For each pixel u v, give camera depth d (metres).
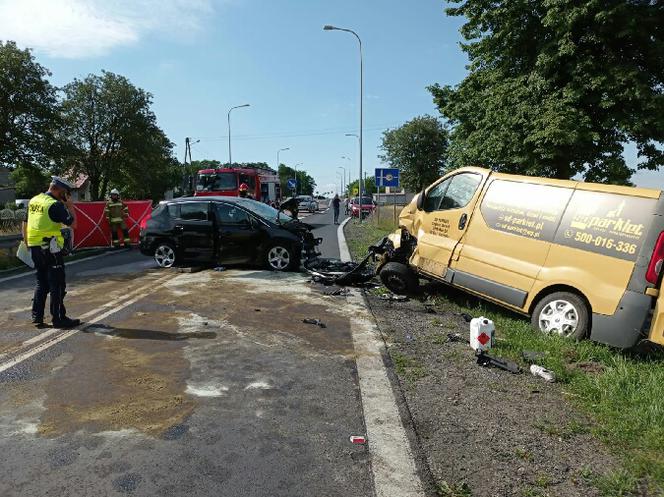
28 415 3.52
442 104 20.19
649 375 4.12
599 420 3.44
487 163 16.50
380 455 3.01
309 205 45.81
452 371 4.39
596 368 4.41
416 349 4.98
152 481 2.74
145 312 6.38
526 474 2.81
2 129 29.52
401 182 53.97
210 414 3.54
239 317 6.14
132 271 9.73
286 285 8.17
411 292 7.47
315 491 2.66
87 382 4.11
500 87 15.01
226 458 2.97
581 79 13.18
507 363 4.45
